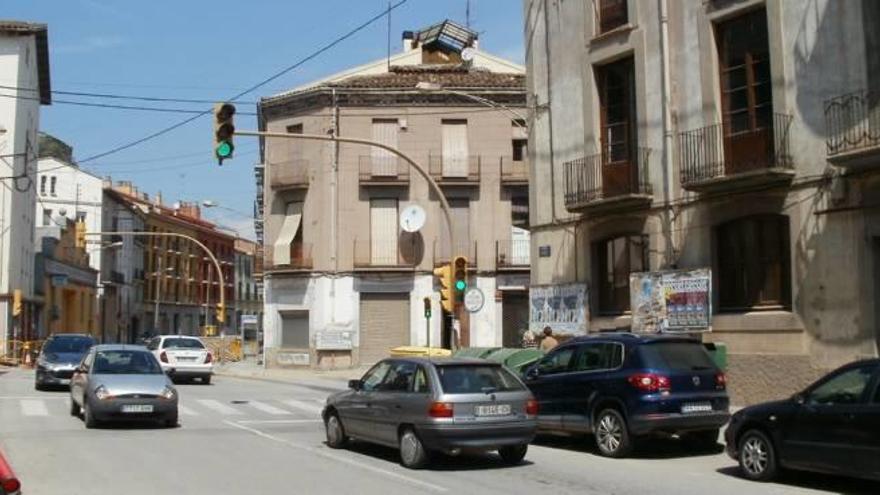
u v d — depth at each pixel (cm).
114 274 7344
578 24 2316
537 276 2439
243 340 5712
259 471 1217
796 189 1769
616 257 2241
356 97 4003
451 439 1207
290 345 4078
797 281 1767
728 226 1945
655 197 2081
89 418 1712
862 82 1652
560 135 2372
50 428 1725
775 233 1848
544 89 2430
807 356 1745
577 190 2289
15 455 1352
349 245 3988
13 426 1755
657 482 1134
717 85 1942
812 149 1739
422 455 1233
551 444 1541
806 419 1077
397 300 4000
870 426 1000
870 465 997
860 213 1653
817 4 1734
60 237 5916
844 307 1678
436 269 2319
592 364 1432
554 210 2386
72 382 1970
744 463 1161
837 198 1689
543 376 1507
